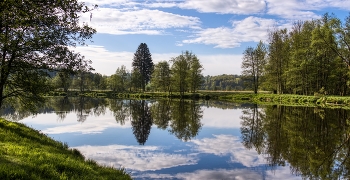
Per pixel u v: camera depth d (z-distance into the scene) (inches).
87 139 783.7
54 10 508.4
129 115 1402.6
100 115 1390.3
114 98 2962.6
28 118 1222.3
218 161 561.3
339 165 540.1
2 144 393.1
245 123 1128.8
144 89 4001.0
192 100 2600.9
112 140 773.9
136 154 614.2
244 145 722.8
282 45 2269.9
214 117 1326.3
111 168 414.3
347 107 1635.1
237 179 451.8
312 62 2069.4
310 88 2224.4
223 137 836.0
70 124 1073.5
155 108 1765.5
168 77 3088.1
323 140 770.2
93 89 4498.0
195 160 568.1
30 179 251.0
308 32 2105.1
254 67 2632.9
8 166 263.6
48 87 589.3
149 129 983.6
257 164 544.4
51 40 522.0
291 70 2087.8
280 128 989.2
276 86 2511.1
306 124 1058.7
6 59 517.0
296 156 606.9
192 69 2871.6
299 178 464.1
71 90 4205.2
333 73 2095.2
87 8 526.6
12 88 581.6
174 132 924.6
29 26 479.5
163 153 626.8
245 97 2645.2
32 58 537.6
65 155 420.5
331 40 1868.8
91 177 312.3
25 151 364.8
